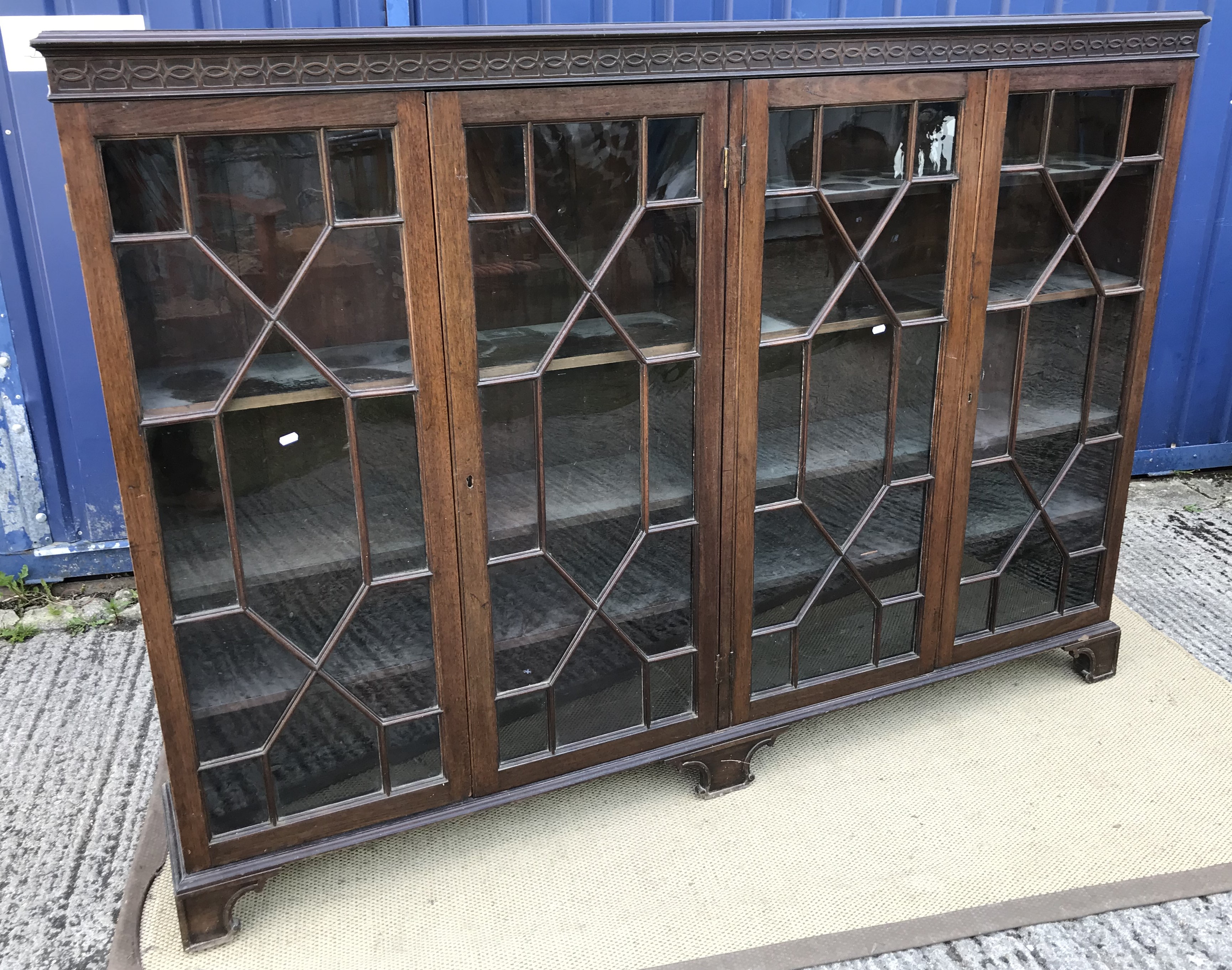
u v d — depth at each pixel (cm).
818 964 155
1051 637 219
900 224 171
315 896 171
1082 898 166
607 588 170
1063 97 175
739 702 189
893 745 206
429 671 164
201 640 148
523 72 138
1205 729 209
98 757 204
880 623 198
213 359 135
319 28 128
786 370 172
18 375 241
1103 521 216
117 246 126
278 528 147
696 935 160
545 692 172
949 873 172
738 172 155
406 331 145
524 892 171
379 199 137
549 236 146
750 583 182
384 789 167
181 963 158
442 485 153
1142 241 195
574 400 158
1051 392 199
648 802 192
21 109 222
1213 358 312
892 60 159
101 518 261
